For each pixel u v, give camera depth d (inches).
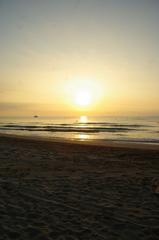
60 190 241.1
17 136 954.7
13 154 466.0
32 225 160.1
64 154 476.4
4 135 998.4
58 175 306.3
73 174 313.0
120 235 148.6
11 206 193.6
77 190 242.2
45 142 679.7
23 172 319.9
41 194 226.8
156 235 149.3
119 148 563.2
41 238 143.3
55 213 181.2
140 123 2518.5
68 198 217.0
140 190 244.5
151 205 201.3
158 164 383.6
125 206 198.5
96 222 166.6
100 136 1076.5
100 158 436.8
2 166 355.6
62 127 1822.1
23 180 278.5
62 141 752.3
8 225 159.2
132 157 447.5
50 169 341.1
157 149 549.3
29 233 149.1
